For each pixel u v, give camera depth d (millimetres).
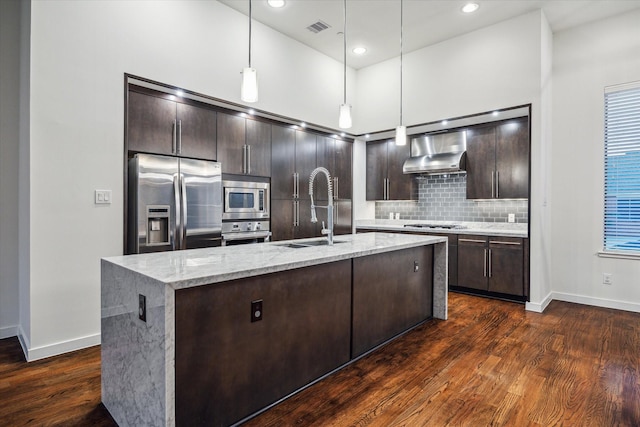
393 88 4930
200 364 1556
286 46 4246
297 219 4539
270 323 1868
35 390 2074
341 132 5133
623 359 2502
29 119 2428
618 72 3803
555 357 2537
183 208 3162
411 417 1805
